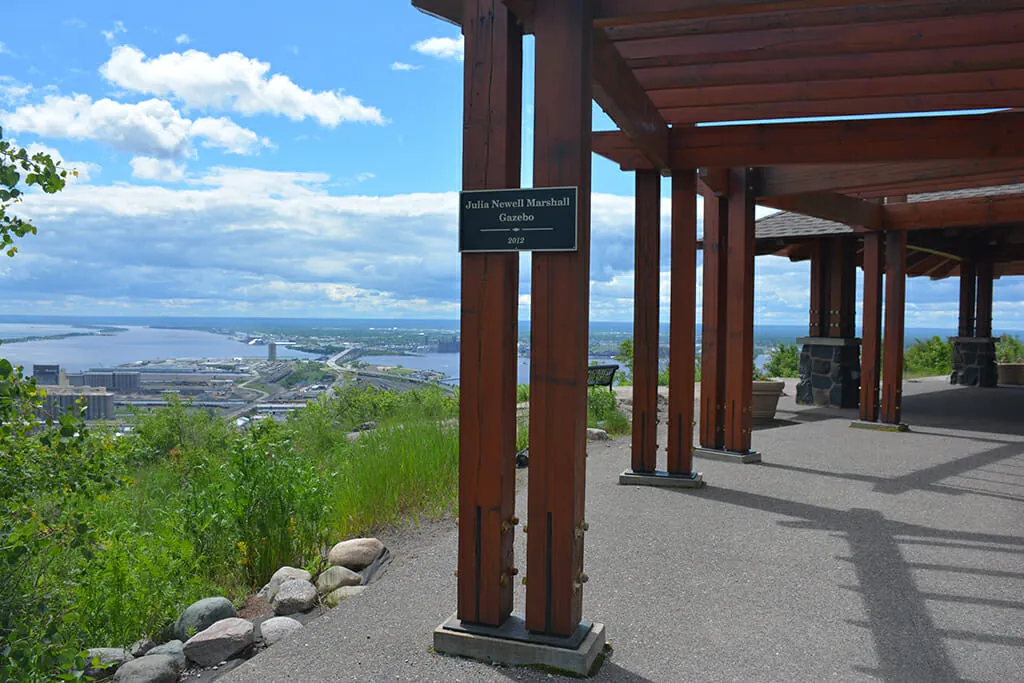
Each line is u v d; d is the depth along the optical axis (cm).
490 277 338
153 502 674
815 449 887
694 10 342
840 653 339
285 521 525
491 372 339
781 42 485
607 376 1300
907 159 601
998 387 1753
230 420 1095
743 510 596
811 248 1364
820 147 620
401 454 698
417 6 352
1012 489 677
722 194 809
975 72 514
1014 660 332
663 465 784
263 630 400
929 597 409
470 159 340
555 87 329
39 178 299
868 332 1078
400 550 544
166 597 436
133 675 355
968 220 1006
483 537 343
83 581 422
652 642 352
